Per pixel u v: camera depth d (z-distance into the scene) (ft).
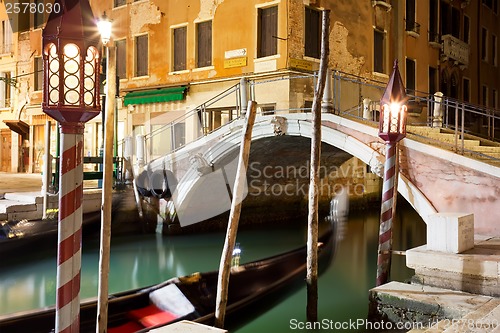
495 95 89.20
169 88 56.39
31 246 37.01
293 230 57.31
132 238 44.34
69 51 11.82
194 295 23.65
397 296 19.12
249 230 53.16
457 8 76.33
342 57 54.13
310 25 50.42
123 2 61.98
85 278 34.17
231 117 52.70
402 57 62.95
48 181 38.73
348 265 39.52
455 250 20.22
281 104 48.14
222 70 52.31
